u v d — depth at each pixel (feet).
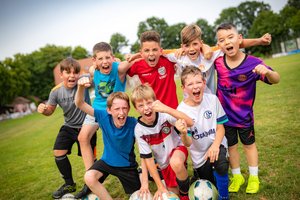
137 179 13.69
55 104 16.67
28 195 18.10
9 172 25.08
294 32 211.41
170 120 12.54
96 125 15.66
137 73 15.57
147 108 12.14
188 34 14.26
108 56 15.11
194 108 12.63
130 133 13.23
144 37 14.52
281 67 73.77
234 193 13.23
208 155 12.00
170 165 12.35
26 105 217.56
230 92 13.62
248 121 13.46
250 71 13.15
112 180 17.62
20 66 229.25
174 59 15.25
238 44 13.38
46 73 251.80
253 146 13.56
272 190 12.59
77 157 25.00
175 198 11.96
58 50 257.75
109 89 15.58
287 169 14.26
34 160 28.48
